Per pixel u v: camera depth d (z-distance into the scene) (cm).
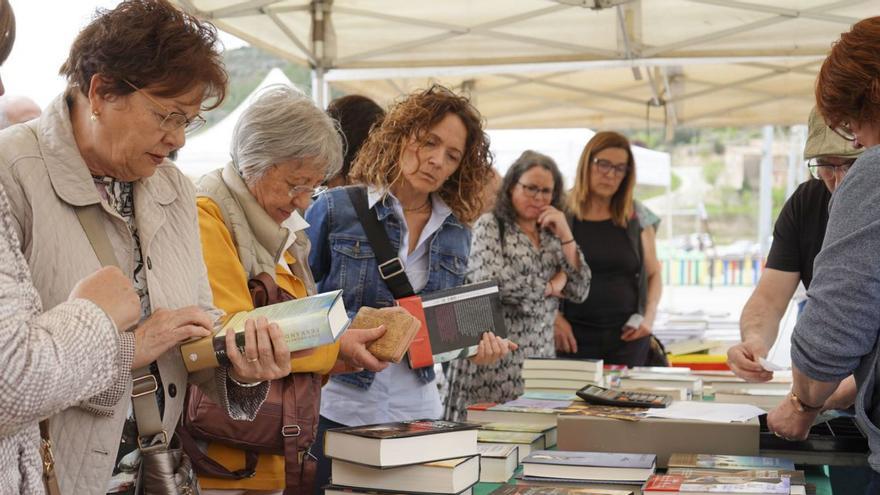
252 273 227
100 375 138
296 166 224
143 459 177
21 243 167
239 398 207
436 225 292
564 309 475
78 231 171
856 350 184
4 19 134
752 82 706
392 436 200
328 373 245
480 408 282
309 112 227
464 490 205
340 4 539
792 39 543
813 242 298
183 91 169
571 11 530
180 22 172
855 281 180
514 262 412
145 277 184
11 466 133
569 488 206
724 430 237
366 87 657
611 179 461
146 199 186
